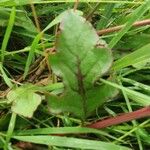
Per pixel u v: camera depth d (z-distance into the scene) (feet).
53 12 0.54
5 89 0.47
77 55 0.37
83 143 0.37
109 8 0.53
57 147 0.40
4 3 0.47
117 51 0.50
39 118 0.43
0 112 0.43
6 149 0.38
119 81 0.44
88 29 0.37
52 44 0.46
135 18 0.44
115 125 0.42
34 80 0.47
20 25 0.49
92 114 0.43
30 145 0.40
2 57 0.46
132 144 0.42
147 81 0.48
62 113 0.42
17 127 0.41
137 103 0.44
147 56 0.43
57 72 0.37
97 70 0.37
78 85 0.38
